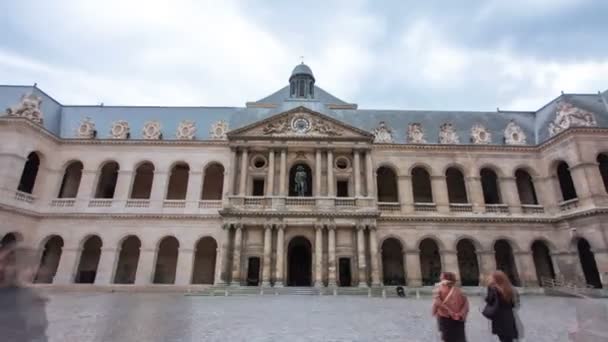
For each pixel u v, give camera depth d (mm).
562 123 39188
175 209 39375
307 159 40281
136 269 40875
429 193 45719
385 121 46906
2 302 5773
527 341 12086
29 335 5938
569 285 35625
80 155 41156
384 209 39875
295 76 50938
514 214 39812
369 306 22625
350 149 40062
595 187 34938
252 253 35875
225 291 31891
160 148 41938
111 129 43031
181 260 37500
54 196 39250
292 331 13523
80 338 11648
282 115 40750
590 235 34469
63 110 46000
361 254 35344
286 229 36688
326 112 45469
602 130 36625
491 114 48562
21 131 36062
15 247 6086
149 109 47500
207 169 45656
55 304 21812
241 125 44969
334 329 14016
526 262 37750
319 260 35094
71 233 37844
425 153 42344
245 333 13055
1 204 33281
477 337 12375
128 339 11688
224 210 36344
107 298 26812
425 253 42281
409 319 16859
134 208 39281
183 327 14133
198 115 47000
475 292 35500
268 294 31906
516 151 42375
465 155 42281
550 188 40125
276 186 38844
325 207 37281
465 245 43062
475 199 40531
